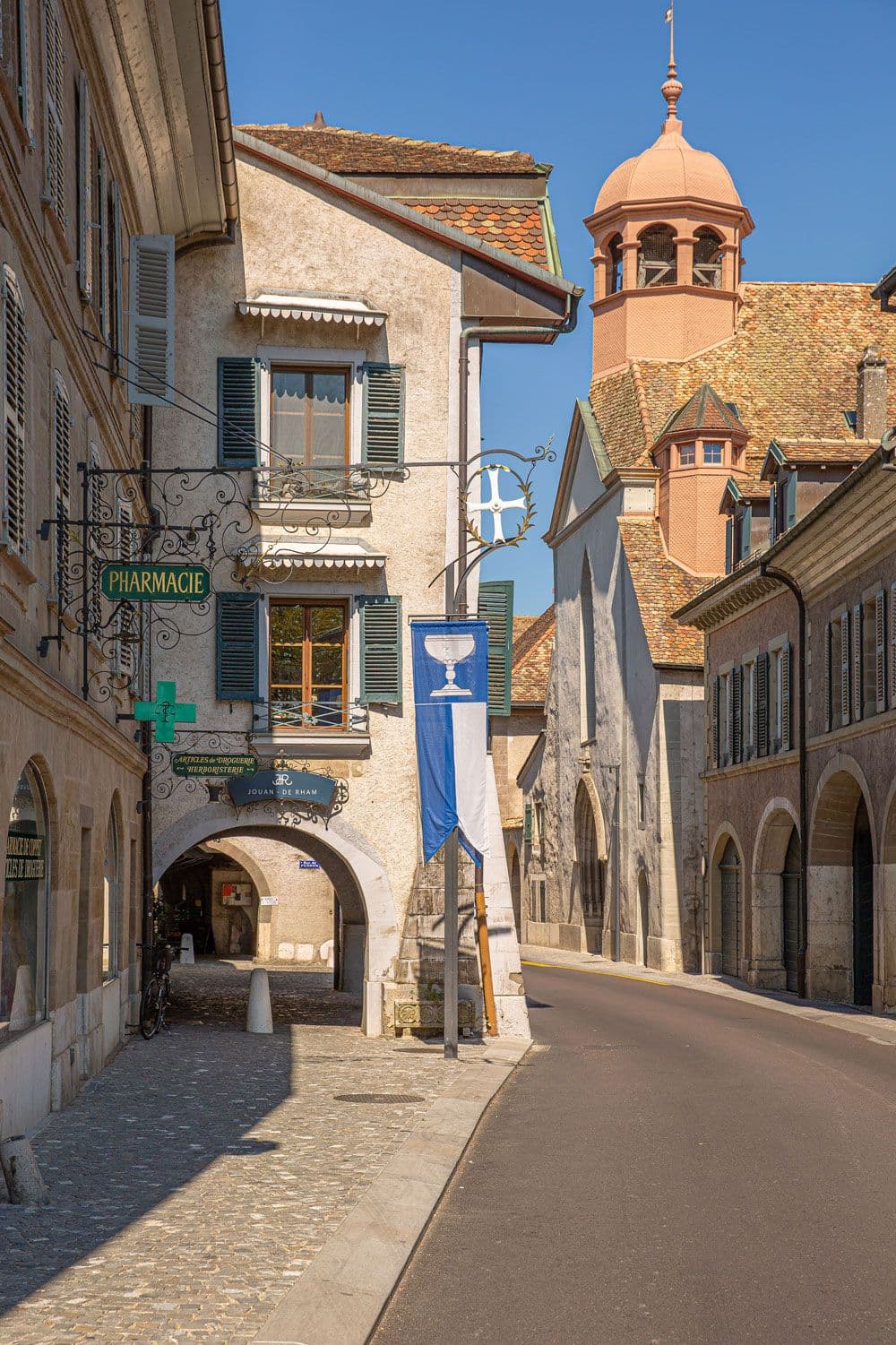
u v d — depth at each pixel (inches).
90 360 580.1
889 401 1955.0
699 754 1815.9
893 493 976.3
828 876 1226.0
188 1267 311.0
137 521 787.4
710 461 2005.4
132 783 770.8
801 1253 340.8
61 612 499.2
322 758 863.1
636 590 1947.6
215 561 858.1
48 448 493.7
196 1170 424.8
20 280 428.5
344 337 871.7
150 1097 578.9
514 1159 468.8
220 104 712.4
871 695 1116.5
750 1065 737.0
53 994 522.0
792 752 1300.4
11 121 415.5
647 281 2354.8
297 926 1710.1
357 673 863.1
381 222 878.4
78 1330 264.4
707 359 2263.8
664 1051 804.6
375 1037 844.6
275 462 861.2
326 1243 335.0
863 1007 1139.3
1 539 397.4
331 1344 258.4
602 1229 366.3
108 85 621.9
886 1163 459.5
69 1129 495.8
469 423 876.0
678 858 1786.4
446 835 753.6
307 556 847.1
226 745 858.8
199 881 1914.4
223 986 1283.2
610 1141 504.4
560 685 2377.0
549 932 2383.1
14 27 425.7
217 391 860.6
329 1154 455.8
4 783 418.3
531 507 827.4
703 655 1782.7
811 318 2317.9
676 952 1755.7
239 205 865.5
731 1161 463.2
